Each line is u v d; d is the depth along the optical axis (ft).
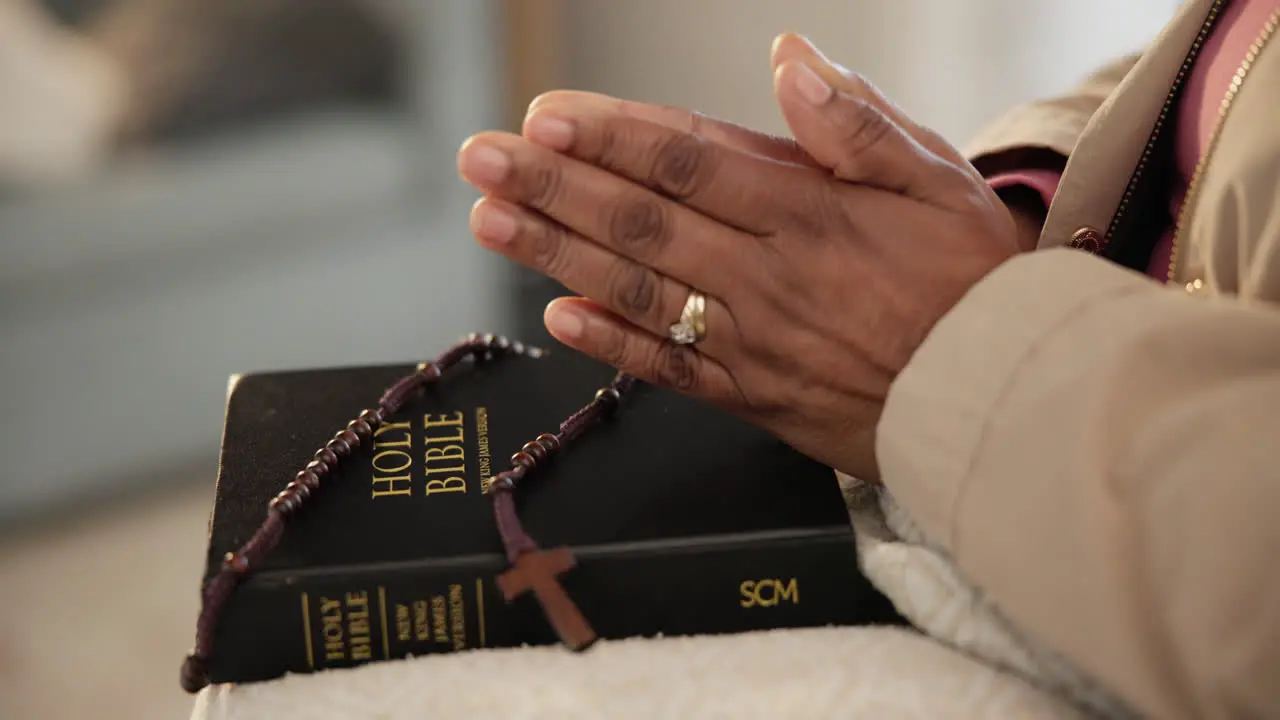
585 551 2.33
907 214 2.35
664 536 2.35
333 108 6.67
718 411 2.63
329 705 2.28
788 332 2.40
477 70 7.22
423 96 6.95
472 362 2.78
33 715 4.98
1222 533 2.11
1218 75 2.53
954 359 2.28
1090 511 2.16
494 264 7.65
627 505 2.41
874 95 2.39
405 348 7.12
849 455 2.48
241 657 2.33
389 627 2.34
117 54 5.96
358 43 6.66
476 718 2.25
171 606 5.63
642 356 2.48
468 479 2.47
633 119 2.32
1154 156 2.62
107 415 6.07
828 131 2.31
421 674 2.31
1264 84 2.41
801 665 2.31
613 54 8.87
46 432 5.91
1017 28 7.47
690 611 2.37
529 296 7.80
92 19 5.93
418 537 2.36
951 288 2.37
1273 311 2.17
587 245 2.39
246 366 6.48
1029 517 2.20
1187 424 2.14
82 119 5.84
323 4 6.50
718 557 2.35
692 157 2.32
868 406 2.44
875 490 2.56
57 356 5.82
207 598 2.30
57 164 5.76
